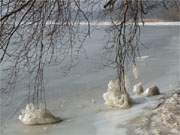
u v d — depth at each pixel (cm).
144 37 3822
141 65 2177
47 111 1077
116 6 655
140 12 657
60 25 620
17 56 599
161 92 1388
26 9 563
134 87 1390
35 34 600
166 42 3725
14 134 977
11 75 655
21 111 1140
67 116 1116
